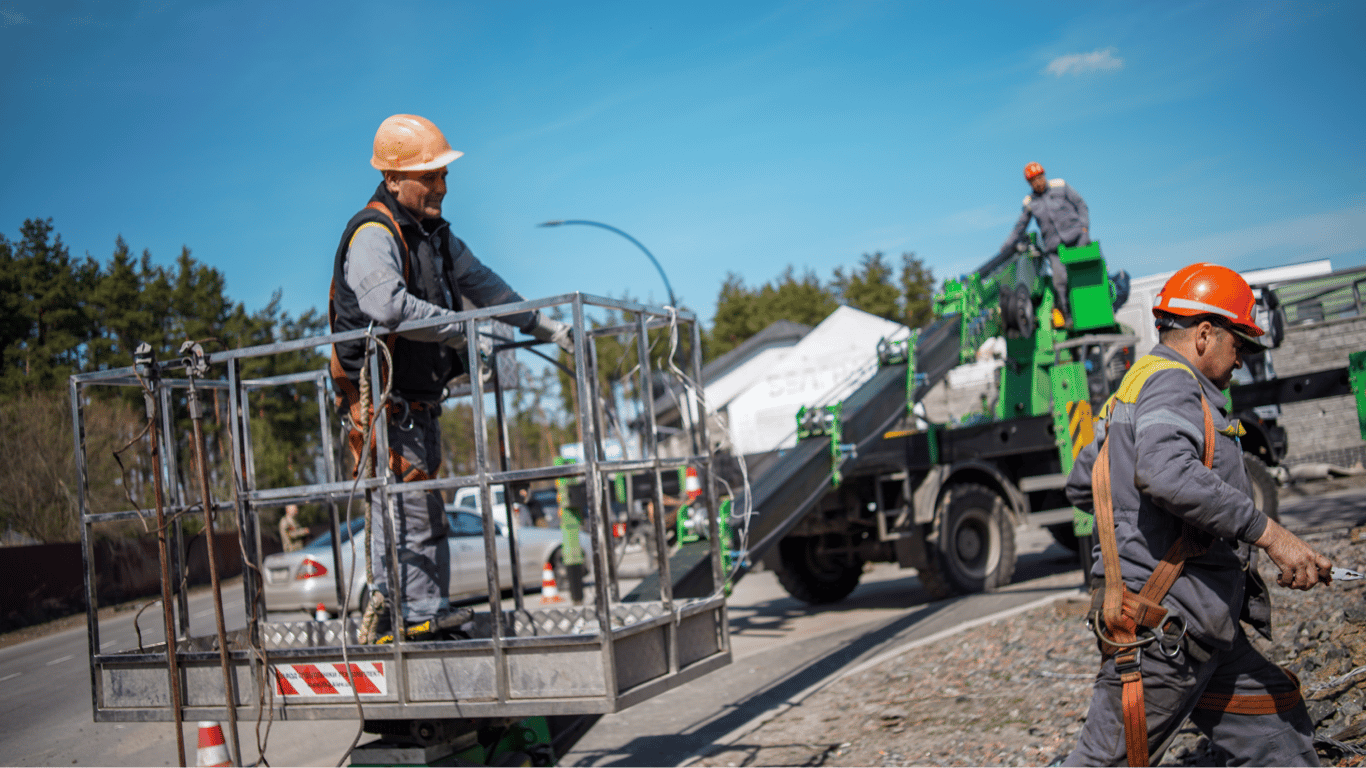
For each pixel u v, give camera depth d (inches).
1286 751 101.0
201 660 143.6
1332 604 200.1
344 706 135.0
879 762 174.4
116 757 240.8
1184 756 144.6
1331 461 438.3
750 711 235.0
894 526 382.6
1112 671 100.9
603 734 227.3
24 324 1450.5
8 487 818.8
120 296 1530.5
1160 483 91.2
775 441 1200.2
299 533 688.4
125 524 873.5
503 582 549.6
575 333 122.5
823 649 309.6
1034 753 161.3
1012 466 417.1
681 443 677.3
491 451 1513.3
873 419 326.6
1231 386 382.3
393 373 140.0
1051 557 526.6
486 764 154.9
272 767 221.5
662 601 140.0
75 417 149.9
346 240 138.6
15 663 461.4
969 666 239.3
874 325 1194.0
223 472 1072.8
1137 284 433.7
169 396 160.1
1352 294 399.9
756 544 254.4
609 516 164.1
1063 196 391.2
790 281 2539.4
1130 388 101.3
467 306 167.2
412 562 140.9
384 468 133.1
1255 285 393.7
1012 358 414.3
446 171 146.2
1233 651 102.7
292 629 155.7
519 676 126.6
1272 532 89.4
